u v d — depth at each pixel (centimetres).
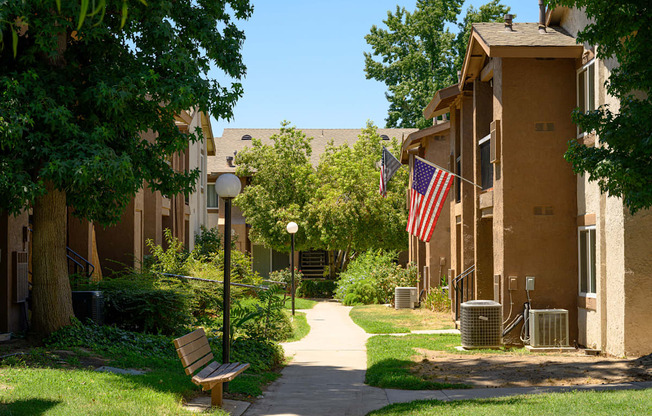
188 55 1180
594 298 1361
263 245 4103
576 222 1470
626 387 898
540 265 1470
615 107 1246
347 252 3672
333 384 1067
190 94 1116
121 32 1155
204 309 1988
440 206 1631
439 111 2248
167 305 1472
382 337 1708
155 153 1290
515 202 1476
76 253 1736
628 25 915
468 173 1952
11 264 1284
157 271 1945
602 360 1192
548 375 1052
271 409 853
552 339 1397
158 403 764
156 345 1260
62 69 1120
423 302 2673
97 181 1259
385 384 1030
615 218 1255
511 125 1484
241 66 1270
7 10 894
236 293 2181
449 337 1677
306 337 1803
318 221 3519
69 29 1178
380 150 3925
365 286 3111
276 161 3772
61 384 810
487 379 1045
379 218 3488
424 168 1670
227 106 1230
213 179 4228
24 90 993
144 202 2269
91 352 1112
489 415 713
